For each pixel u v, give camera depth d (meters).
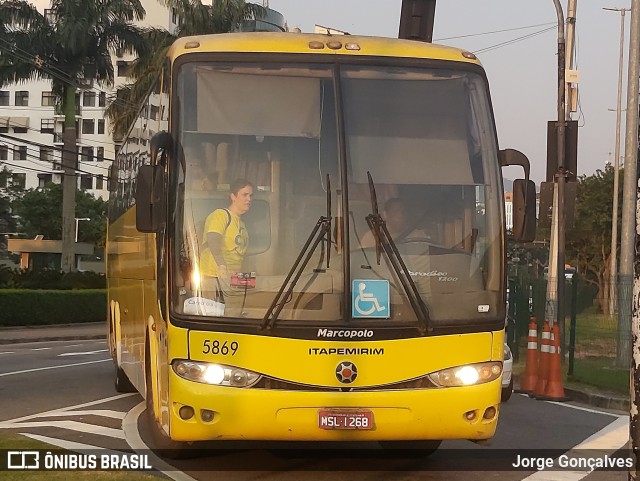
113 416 11.74
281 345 7.39
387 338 7.48
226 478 8.22
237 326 7.41
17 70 38.28
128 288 12.34
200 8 38.59
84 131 93.81
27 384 15.66
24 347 27.53
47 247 57.56
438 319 7.64
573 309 17.19
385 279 7.59
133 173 11.95
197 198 7.73
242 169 7.78
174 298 7.57
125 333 12.87
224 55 8.09
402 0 13.45
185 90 7.97
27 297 35.34
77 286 39.50
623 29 46.12
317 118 7.95
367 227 7.69
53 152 96.62
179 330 7.50
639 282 5.79
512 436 10.93
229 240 7.60
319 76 8.07
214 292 7.51
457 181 7.98
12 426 10.88
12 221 76.88
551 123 17.38
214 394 7.36
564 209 17.55
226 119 7.90
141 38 38.75
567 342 21.19
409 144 7.99
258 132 7.88
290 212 7.68
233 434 7.39
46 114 97.19
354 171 7.82
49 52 38.31
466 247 7.86
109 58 39.34
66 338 31.88
